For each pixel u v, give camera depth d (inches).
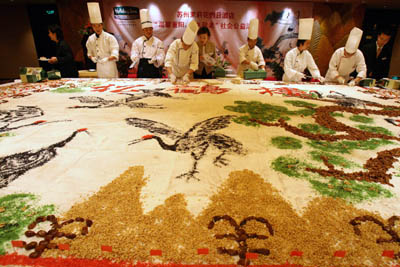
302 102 113.4
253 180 50.8
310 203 43.9
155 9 297.6
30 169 54.7
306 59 170.6
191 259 33.1
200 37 181.8
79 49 311.9
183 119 87.7
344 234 37.0
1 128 78.5
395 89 145.9
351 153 63.6
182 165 56.7
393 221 39.5
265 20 307.7
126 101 110.4
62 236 36.4
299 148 66.1
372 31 344.2
